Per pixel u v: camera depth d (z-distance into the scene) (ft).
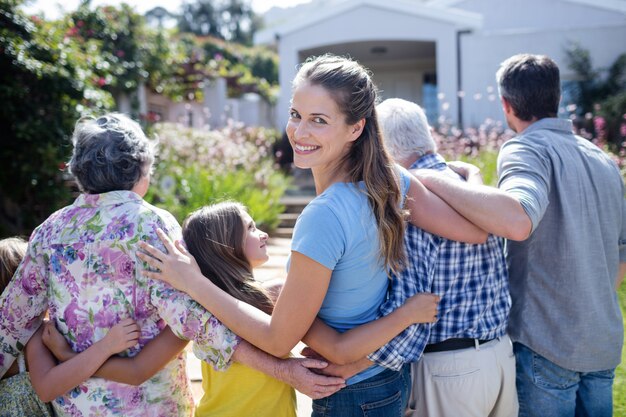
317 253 4.36
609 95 34.04
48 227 5.08
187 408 5.37
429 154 5.93
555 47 36.55
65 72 19.49
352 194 4.64
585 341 5.71
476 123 37.32
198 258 5.51
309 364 4.81
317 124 4.67
